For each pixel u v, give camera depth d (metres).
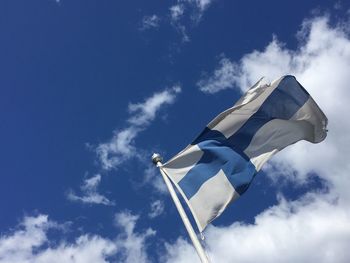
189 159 12.89
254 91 13.65
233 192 12.38
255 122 13.46
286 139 13.45
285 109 13.66
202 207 12.15
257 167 12.84
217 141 13.12
